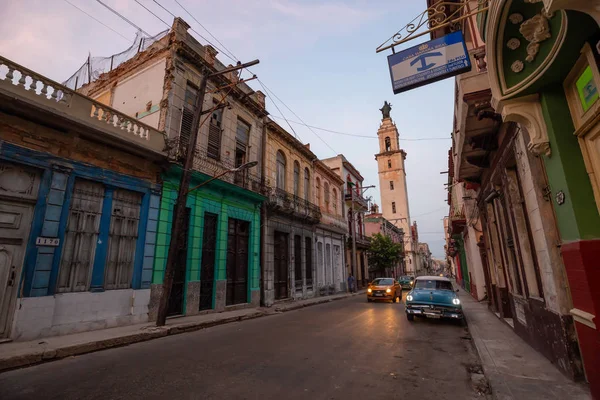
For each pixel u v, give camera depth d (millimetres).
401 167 61656
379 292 18141
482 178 10422
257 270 16172
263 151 17953
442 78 4934
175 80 12484
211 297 13133
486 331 8398
